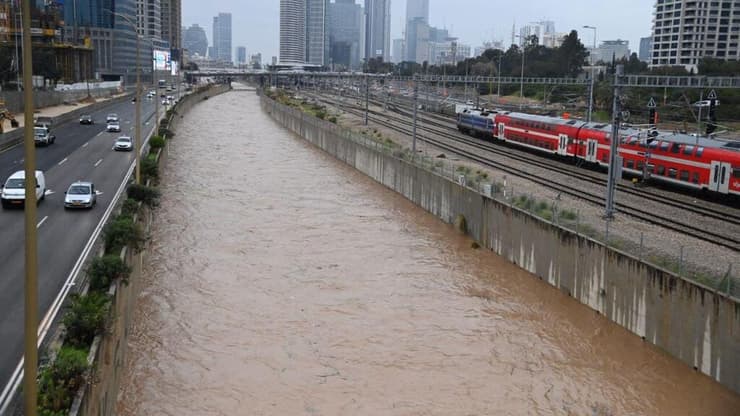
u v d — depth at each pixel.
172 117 122.12
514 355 31.48
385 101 147.25
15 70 127.12
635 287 32.47
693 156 50.28
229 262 43.59
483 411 26.62
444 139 91.88
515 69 152.50
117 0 196.75
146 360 29.92
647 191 53.25
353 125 106.81
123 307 28.84
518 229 43.31
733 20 141.75
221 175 75.25
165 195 62.91
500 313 36.38
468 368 30.16
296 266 43.31
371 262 44.66
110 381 24.22
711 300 28.09
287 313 35.59
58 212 46.06
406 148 75.06
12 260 35.16
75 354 20.75
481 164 69.00
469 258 46.03
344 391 27.89
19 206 46.88
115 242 33.34
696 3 141.12
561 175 61.56
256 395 27.41
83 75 177.00
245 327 33.69
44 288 30.91
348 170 82.81
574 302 37.22
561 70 138.38
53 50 152.75
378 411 26.44
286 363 30.12
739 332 26.73
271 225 53.47
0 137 75.06
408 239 50.50
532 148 77.25
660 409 26.98
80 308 23.56
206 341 31.98
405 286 40.25
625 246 33.81
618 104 40.81
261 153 95.19
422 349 31.89
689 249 35.28
